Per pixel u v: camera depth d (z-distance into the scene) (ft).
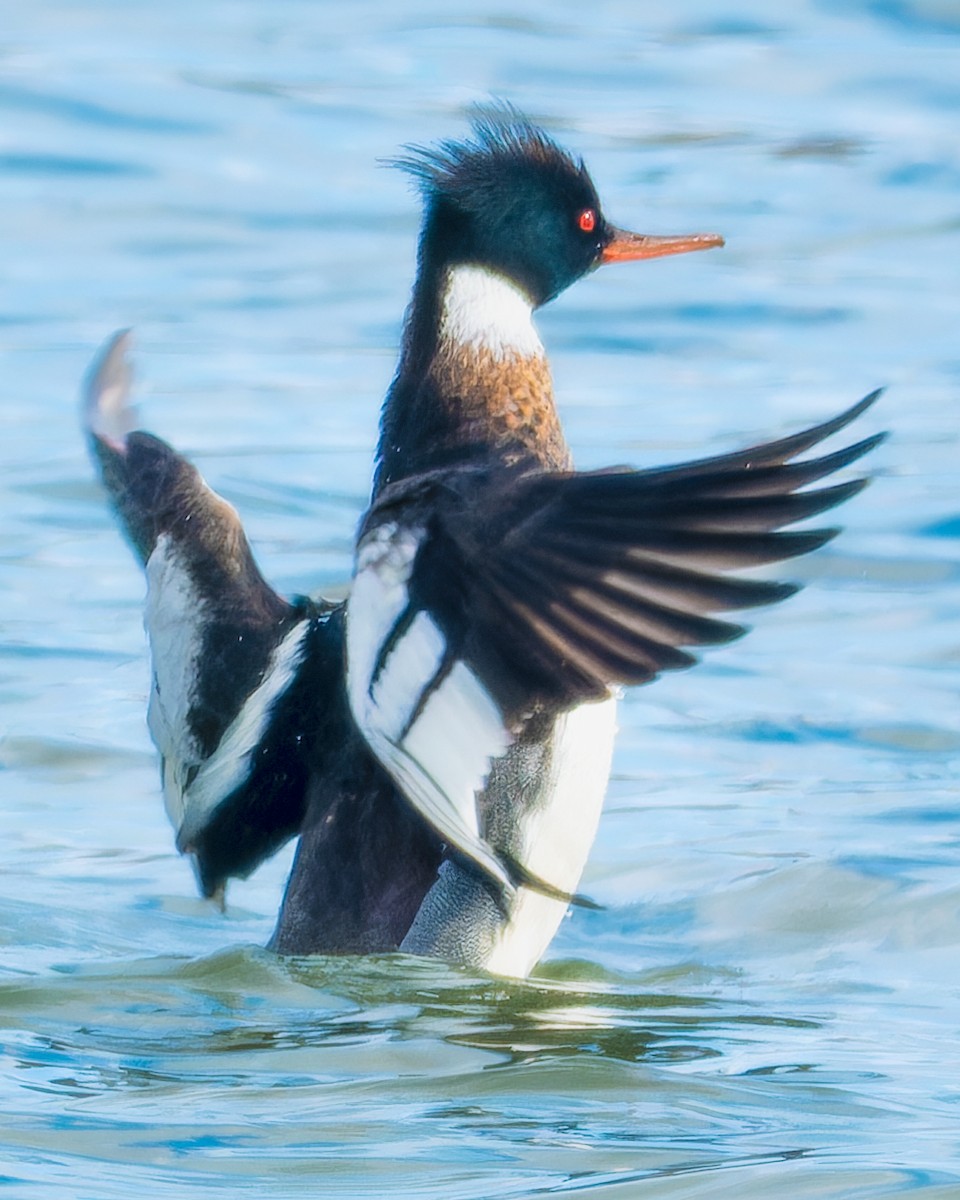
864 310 75.25
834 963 31.58
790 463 24.67
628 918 33.83
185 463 29.71
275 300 76.84
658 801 38.58
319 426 61.36
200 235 85.46
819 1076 25.70
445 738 25.76
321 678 29.35
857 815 37.50
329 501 54.75
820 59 106.22
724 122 98.37
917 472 56.70
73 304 75.82
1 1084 25.09
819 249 83.61
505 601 25.46
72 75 101.50
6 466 57.67
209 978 29.19
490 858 26.21
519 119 34.94
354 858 29.58
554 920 30.68
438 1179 22.20
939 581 49.65
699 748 41.22
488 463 31.42
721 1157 22.81
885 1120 23.95
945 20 111.04
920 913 33.17
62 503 55.21
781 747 41.11
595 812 30.66
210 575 28.99
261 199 89.40
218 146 94.43
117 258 82.38
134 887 35.19
